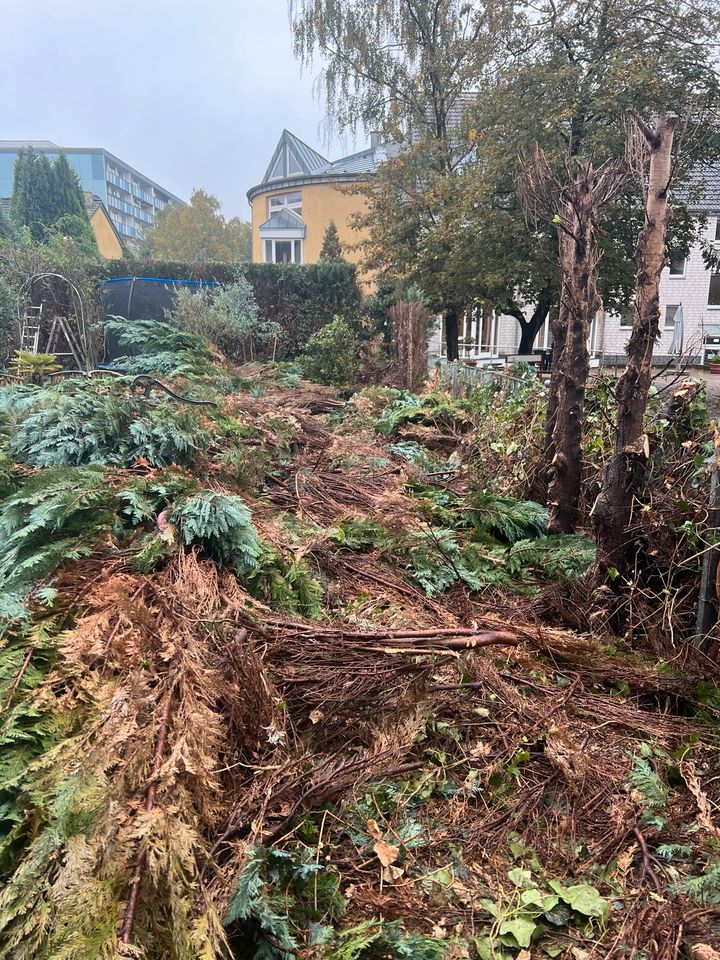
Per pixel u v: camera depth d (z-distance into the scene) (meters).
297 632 2.26
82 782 1.40
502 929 1.55
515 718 2.28
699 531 2.79
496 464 4.52
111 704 1.56
